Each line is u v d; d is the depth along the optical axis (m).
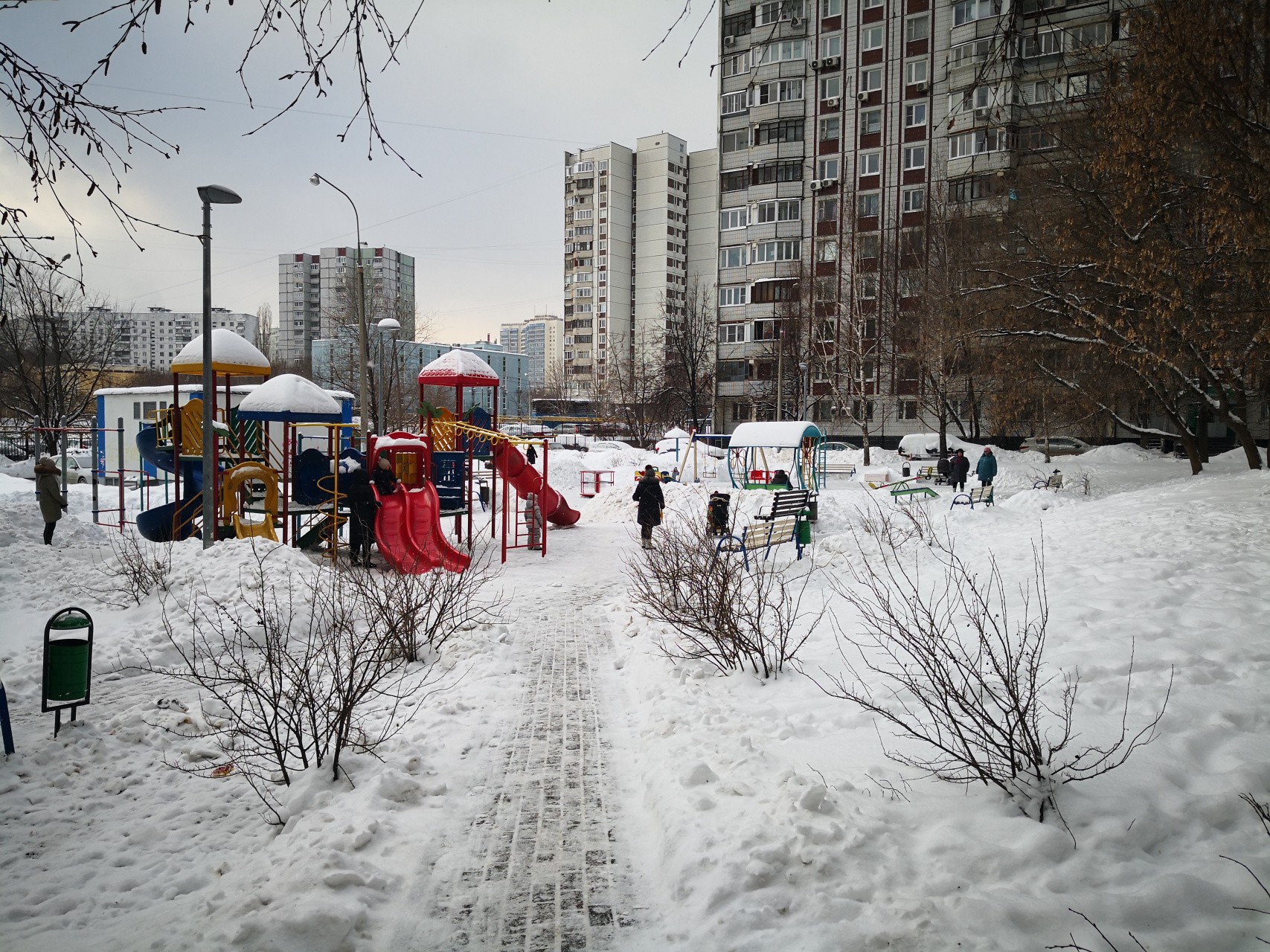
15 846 4.38
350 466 13.74
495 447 18.05
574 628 9.57
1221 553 9.44
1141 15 12.12
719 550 10.15
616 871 3.97
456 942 3.41
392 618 7.97
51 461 14.04
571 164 99.56
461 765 5.34
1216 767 4.09
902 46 52.09
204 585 9.65
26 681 7.20
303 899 3.60
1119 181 15.57
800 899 3.42
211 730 6.06
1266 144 11.30
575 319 102.69
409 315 64.25
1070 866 3.35
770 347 56.31
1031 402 27.12
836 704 5.67
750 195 57.59
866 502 21.84
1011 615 7.15
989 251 27.17
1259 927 2.91
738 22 57.81
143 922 3.61
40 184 4.46
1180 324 15.50
